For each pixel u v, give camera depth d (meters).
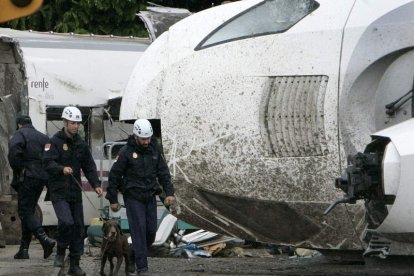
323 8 46.78
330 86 46.00
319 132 46.34
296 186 47.16
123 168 47.53
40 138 58.00
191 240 63.88
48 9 92.31
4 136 69.81
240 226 50.16
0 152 69.31
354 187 41.34
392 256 48.41
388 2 45.62
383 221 41.38
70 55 72.75
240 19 48.78
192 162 49.19
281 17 47.69
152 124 51.25
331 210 43.88
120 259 48.75
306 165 46.75
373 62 45.31
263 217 48.94
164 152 49.84
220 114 48.28
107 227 48.34
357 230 46.84
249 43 47.97
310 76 46.47
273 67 47.25
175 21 76.31
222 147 48.31
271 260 59.00
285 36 47.12
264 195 48.03
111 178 47.62
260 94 47.44
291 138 46.94
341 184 41.97
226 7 50.03
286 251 63.47
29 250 65.50
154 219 48.06
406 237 41.69
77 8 91.62
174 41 50.44
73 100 72.44
